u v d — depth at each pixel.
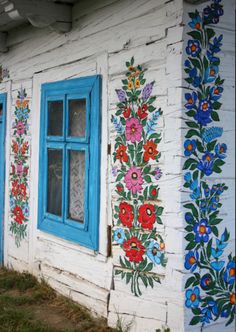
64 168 3.23
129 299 2.70
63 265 3.29
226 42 2.52
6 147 4.16
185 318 2.40
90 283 3.00
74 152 3.22
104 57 2.90
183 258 2.39
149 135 2.57
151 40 2.56
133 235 2.68
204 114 2.45
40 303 3.27
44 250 3.52
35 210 3.67
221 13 2.50
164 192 2.48
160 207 2.51
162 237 2.50
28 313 3.05
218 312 2.51
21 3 2.98
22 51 3.89
